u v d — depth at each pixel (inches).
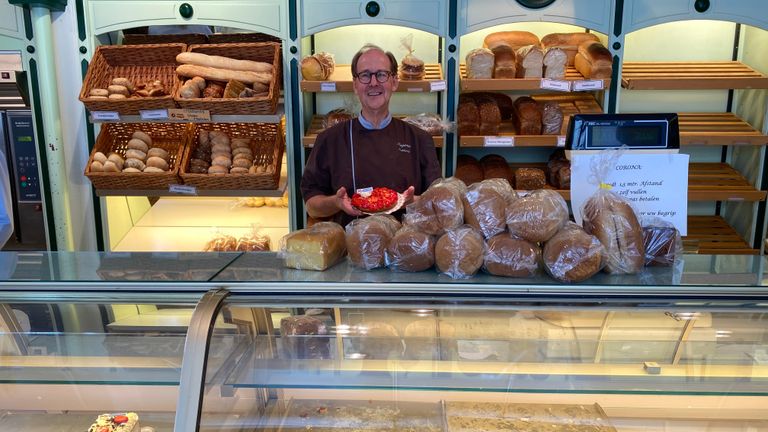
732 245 137.7
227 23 128.4
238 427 52.3
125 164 130.7
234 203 159.5
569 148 54.8
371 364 50.8
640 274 53.1
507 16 126.6
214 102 122.3
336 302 50.8
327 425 55.6
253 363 51.2
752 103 137.7
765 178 133.8
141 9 128.7
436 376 50.9
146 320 52.7
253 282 51.9
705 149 148.8
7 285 53.4
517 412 57.3
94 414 59.5
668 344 51.1
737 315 50.9
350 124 103.3
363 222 56.3
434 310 51.0
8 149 133.6
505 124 138.7
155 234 138.9
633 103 148.6
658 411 58.4
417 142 103.9
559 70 128.3
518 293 50.4
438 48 145.9
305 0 126.9
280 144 132.6
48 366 53.3
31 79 131.0
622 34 127.3
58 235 136.5
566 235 50.6
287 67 130.0
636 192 54.9
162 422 58.5
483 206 52.1
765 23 125.3
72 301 52.8
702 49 143.9
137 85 131.8
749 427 57.2
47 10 126.0
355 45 146.9
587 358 51.1
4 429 57.1
